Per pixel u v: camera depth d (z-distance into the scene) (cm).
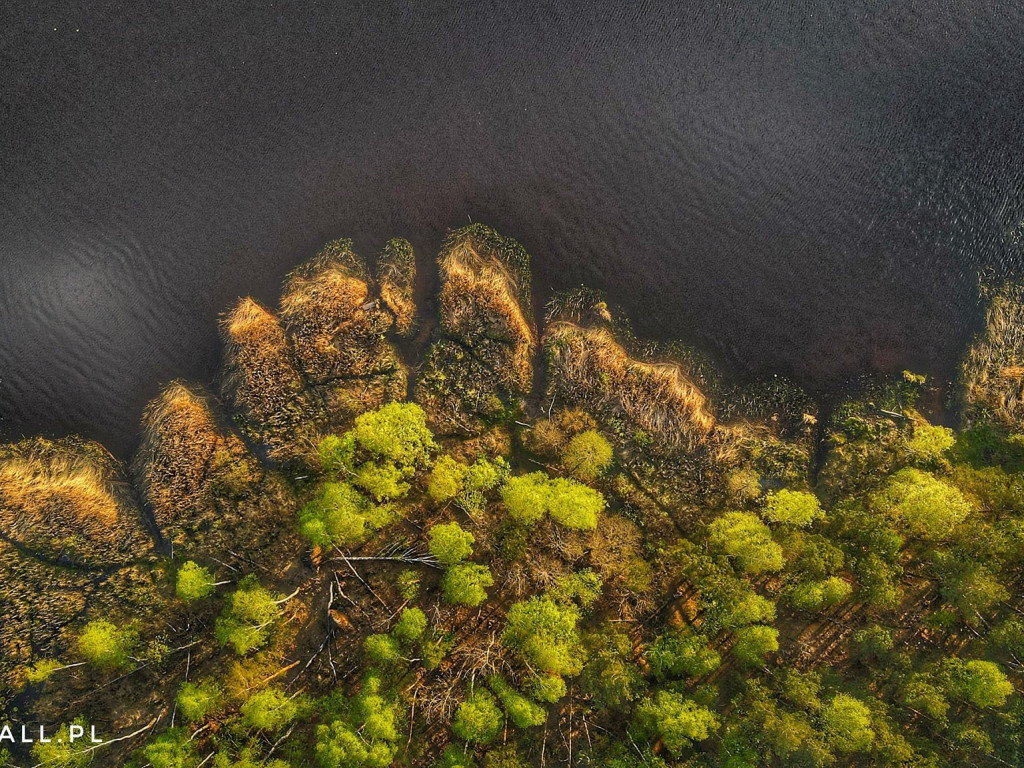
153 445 2544
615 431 2600
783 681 2297
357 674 2434
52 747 2183
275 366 2586
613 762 2270
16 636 2377
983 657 2317
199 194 2708
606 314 2673
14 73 2662
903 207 2711
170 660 2425
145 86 2700
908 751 2119
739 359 2677
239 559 2502
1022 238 2648
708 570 2381
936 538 2377
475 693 2306
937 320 2653
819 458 2598
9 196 2661
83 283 2662
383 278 2661
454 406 2611
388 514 2430
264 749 2339
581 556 2520
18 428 2588
